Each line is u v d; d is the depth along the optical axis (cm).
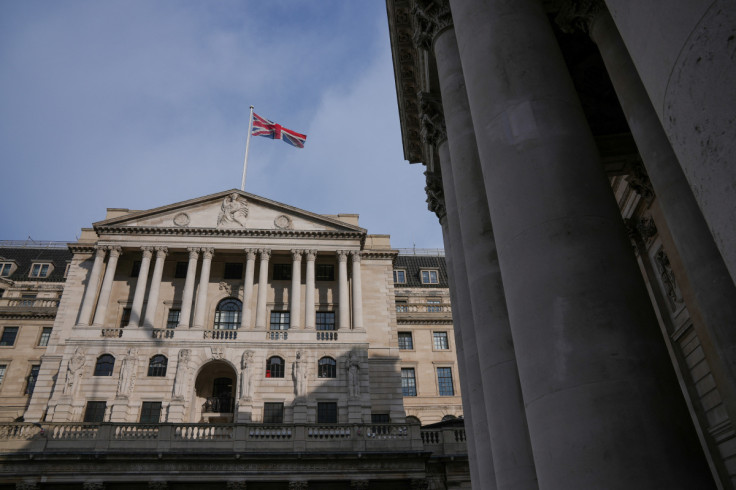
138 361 4428
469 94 774
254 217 5222
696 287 817
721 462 1630
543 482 535
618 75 874
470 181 1105
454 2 862
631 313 548
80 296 4919
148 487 3622
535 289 587
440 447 4091
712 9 326
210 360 4512
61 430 3800
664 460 479
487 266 1045
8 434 3706
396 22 1720
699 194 344
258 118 5862
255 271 5200
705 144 330
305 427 3947
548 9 934
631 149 1609
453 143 1151
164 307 4959
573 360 536
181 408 4244
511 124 680
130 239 4972
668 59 363
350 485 3819
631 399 503
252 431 3909
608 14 882
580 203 606
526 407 579
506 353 973
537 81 700
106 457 3612
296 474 3756
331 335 4794
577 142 654
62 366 4353
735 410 1060
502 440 927
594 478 488
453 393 5844
